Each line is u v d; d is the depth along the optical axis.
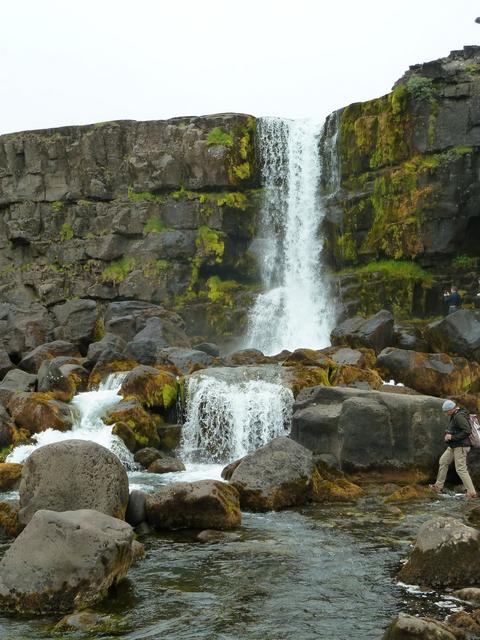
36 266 41.47
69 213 41.34
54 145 41.56
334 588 11.12
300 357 24.31
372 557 12.52
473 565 11.11
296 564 12.22
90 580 10.48
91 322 31.69
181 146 39.53
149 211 39.56
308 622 9.93
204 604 10.56
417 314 33.97
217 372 22.92
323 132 38.53
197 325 38.12
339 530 14.23
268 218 39.19
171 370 24.83
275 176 39.44
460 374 22.86
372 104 36.28
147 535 14.05
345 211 36.50
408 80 35.38
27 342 31.47
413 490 17.09
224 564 12.26
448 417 18.83
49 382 23.45
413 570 11.34
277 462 16.41
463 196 33.41
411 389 22.34
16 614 10.22
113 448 20.42
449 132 33.75
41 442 20.86
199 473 19.61
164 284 38.53
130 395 22.72
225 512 14.36
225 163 38.69
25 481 13.84
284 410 21.45
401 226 34.41
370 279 34.91
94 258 40.12
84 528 10.75
